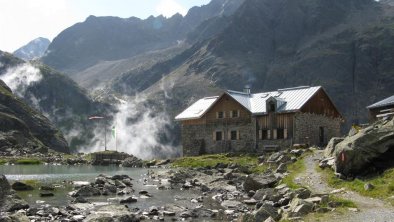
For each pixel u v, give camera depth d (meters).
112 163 88.94
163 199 37.25
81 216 28.02
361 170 32.81
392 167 31.47
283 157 52.41
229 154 73.69
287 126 76.69
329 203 24.53
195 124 88.25
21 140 143.38
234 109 83.12
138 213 29.91
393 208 23.39
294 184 34.25
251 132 80.56
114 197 38.09
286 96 81.81
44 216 28.14
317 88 80.94
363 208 23.72
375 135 32.91
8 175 57.44
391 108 64.06
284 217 23.56
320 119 80.94
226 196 37.91
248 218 24.56
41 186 42.62
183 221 27.50
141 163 81.56
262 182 38.81
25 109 174.12
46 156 115.00
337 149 35.09
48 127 176.38
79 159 96.94
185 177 52.22
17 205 30.03
